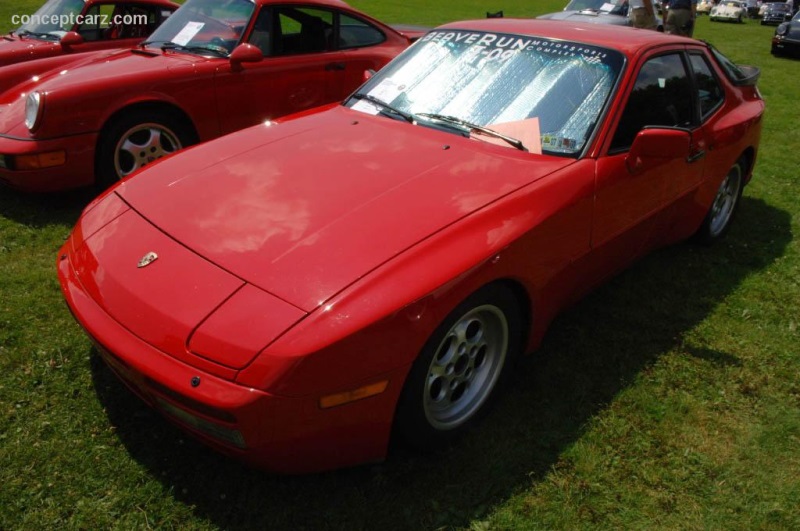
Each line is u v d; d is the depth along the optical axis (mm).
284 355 1896
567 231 2678
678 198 3500
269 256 2180
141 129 4680
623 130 3043
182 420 2059
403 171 2672
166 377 1956
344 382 1979
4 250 3869
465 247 2281
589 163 2844
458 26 3646
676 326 3465
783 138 7375
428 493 2295
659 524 2246
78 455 2336
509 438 2578
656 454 2562
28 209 4488
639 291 3797
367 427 2117
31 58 6355
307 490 2275
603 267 3104
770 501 2373
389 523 2168
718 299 3779
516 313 2586
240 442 1953
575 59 3172
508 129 2955
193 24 5383
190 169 2801
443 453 2475
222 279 2113
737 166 4320
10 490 2170
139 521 2111
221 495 2229
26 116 4309
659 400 2879
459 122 3057
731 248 4465
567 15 11609
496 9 24453
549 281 2662
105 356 2207
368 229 2289
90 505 2146
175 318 2039
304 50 5523
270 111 5359
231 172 2723
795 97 9969
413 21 18297
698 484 2430
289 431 1967
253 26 5176
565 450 2531
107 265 2312
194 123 4926
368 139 2994
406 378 2145
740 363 3189
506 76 3191
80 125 4344
